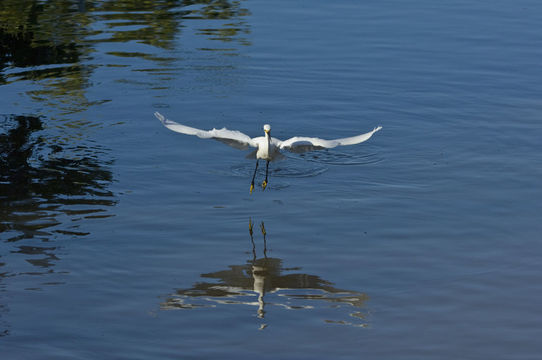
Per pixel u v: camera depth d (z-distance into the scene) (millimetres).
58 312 13047
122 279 14203
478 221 16547
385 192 18078
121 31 30234
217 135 12758
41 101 23359
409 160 19922
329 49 28297
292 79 25453
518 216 16750
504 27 31266
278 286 14023
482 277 14258
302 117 22484
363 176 19016
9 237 15516
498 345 12148
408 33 30312
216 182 18547
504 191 18016
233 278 14312
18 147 20000
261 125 21797
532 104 23578
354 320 12867
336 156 20266
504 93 24453
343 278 14312
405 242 15672
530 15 33031
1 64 26547
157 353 11906
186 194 17828
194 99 23641
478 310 13172
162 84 24812
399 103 23656
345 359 11750
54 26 30859
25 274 14211
